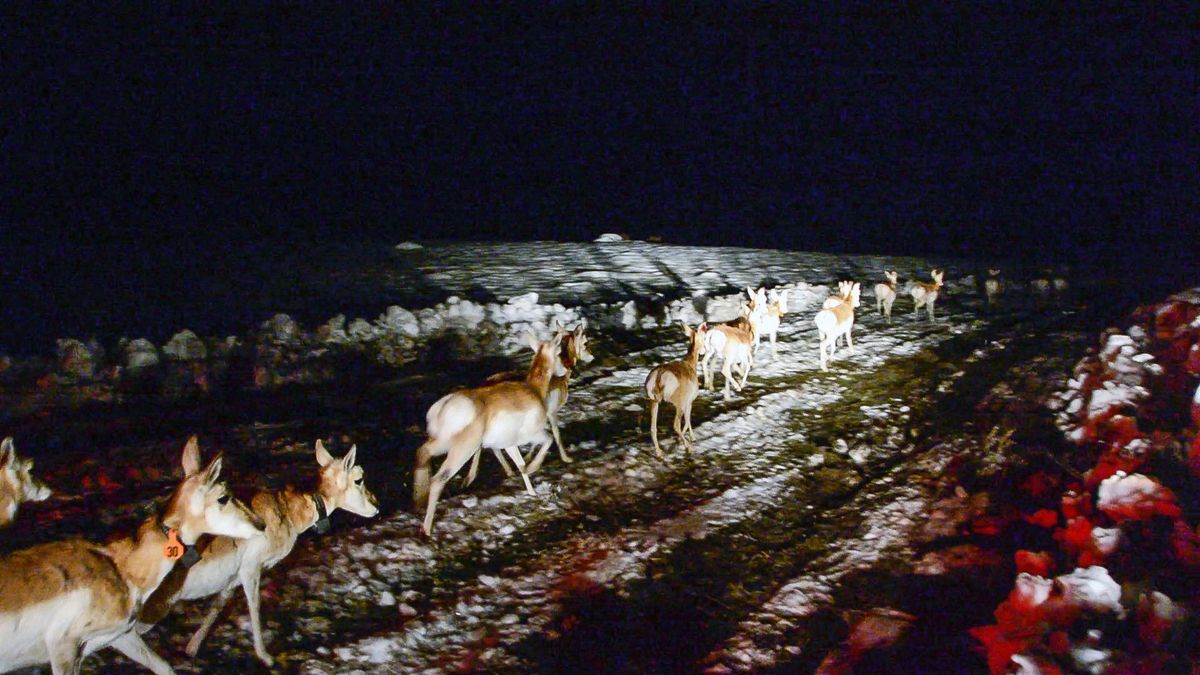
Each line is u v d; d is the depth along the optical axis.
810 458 11.27
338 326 16.72
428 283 23.73
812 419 12.98
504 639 7.03
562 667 6.69
